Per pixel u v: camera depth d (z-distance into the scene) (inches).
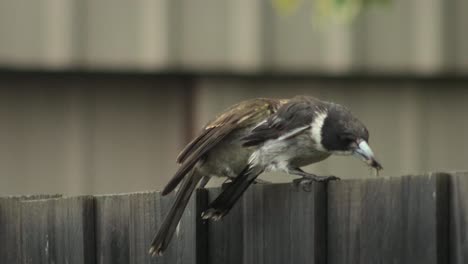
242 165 280.7
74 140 472.7
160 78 476.4
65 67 452.4
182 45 463.2
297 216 209.6
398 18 487.5
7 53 449.1
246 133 276.4
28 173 470.0
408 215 193.9
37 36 451.5
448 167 503.2
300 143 260.5
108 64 458.0
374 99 494.0
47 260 233.6
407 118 498.9
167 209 225.3
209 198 226.4
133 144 477.1
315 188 206.5
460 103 502.9
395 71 488.1
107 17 456.4
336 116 259.4
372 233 198.7
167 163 478.3
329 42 479.2
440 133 502.9
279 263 212.4
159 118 477.1
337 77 489.1
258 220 217.0
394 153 498.6
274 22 472.4
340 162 481.7
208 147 267.0
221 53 467.2
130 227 227.8
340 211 203.9
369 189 199.6
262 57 470.6
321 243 205.9
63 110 472.4
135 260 227.1
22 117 469.1
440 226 190.1
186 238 224.4
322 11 407.5
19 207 237.0
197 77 473.7
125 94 475.8
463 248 188.4
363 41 483.8
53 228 232.7
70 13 452.1
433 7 488.7
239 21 467.8
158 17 459.8
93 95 474.6
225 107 474.0
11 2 448.8
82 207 229.5
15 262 237.3
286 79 481.7
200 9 464.4
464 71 492.7
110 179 475.5
